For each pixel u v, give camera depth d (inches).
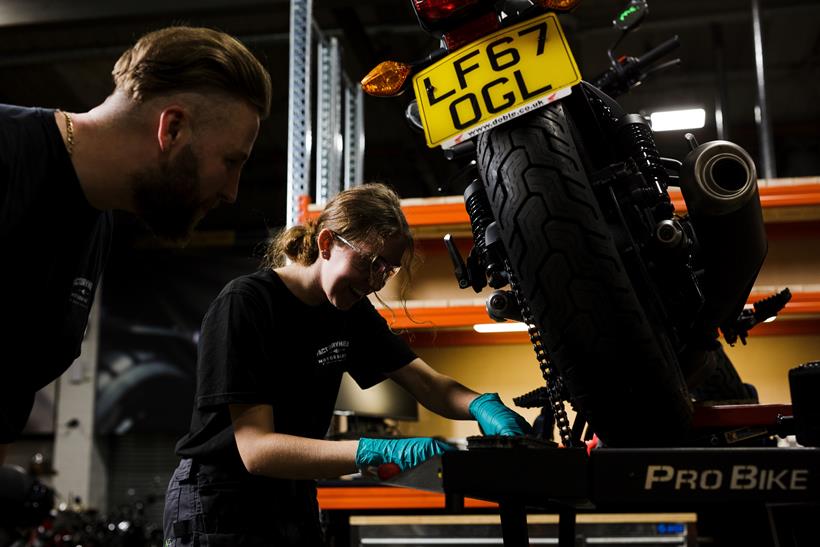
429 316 95.9
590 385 41.0
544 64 44.6
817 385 35.0
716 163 41.7
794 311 92.0
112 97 43.8
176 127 42.8
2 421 49.3
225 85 43.4
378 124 350.6
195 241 497.0
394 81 47.5
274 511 56.5
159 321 496.4
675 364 44.3
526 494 32.3
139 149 43.0
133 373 494.0
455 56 46.4
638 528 87.3
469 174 54.4
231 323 55.5
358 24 229.3
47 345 48.5
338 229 56.8
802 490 31.8
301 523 58.7
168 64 42.3
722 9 256.5
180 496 57.2
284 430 58.6
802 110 342.3
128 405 492.1
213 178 44.4
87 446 493.7
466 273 53.6
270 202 448.1
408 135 342.6
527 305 45.1
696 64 304.0
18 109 42.9
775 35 278.2
